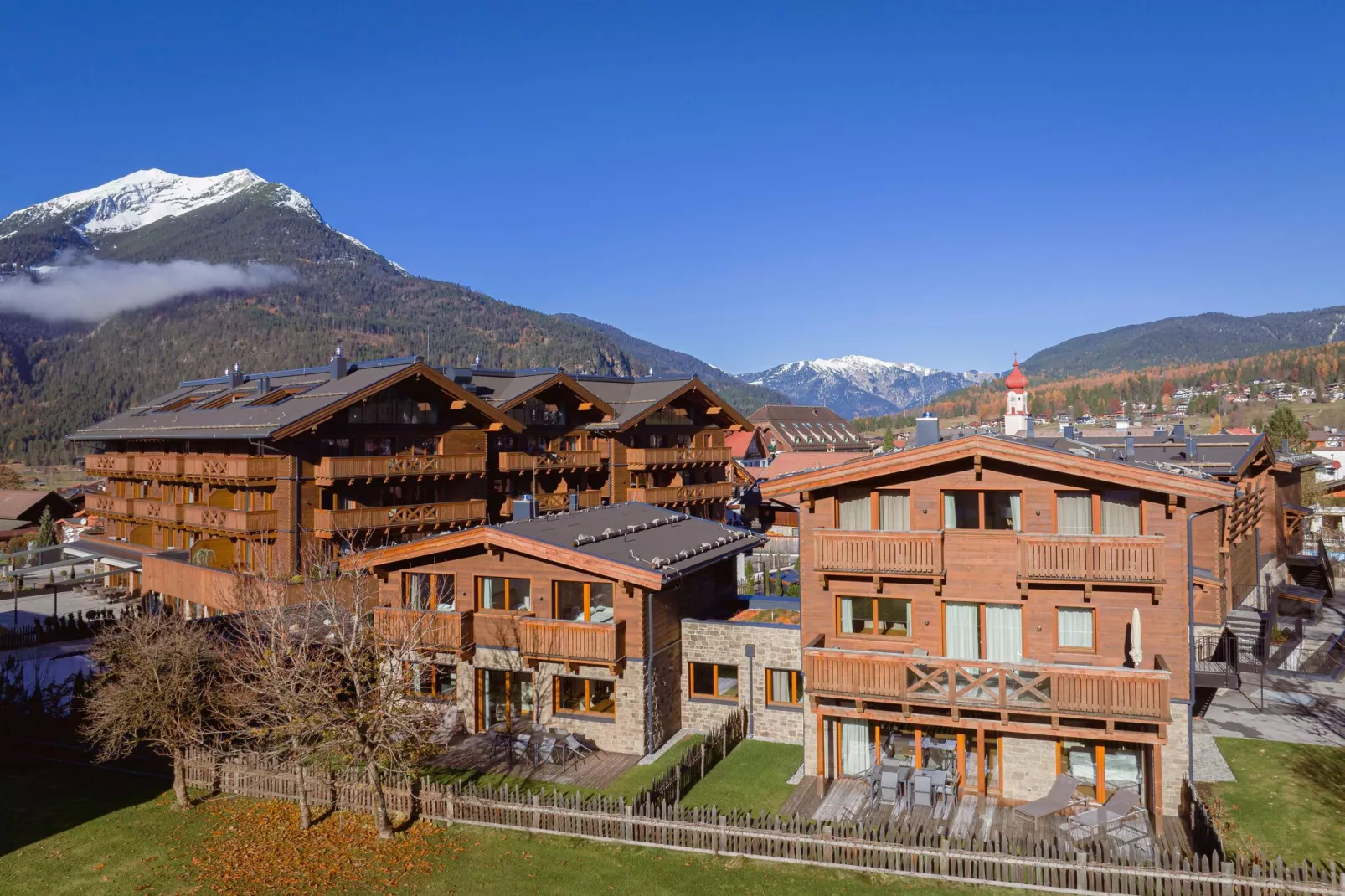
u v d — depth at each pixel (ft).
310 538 139.33
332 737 73.82
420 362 150.41
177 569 135.54
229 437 139.13
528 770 83.15
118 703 72.59
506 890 61.31
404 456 150.61
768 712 91.04
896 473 77.66
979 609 76.07
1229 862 54.90
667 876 62.54
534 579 90.48
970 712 73.67
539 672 90.79
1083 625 73.46
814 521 81.25
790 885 60.90
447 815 72.02
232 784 79.92
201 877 63.98
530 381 183.42
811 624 81.71
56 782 82.94
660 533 104.83
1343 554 175.22
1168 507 70.03
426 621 89.30
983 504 76.54
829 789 78.28
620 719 87.35
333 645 78.23
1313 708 94.53
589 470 189.67
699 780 79.97
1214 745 84.64
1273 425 347.36
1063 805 68.64
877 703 79.10
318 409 136.56
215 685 78.89
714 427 226.79
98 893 61.67
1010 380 175.63
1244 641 107.76
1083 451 91.09
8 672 116.06
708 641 93.86
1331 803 71.61
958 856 60.39
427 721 75.66
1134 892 56.49
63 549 175.63
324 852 67.62
